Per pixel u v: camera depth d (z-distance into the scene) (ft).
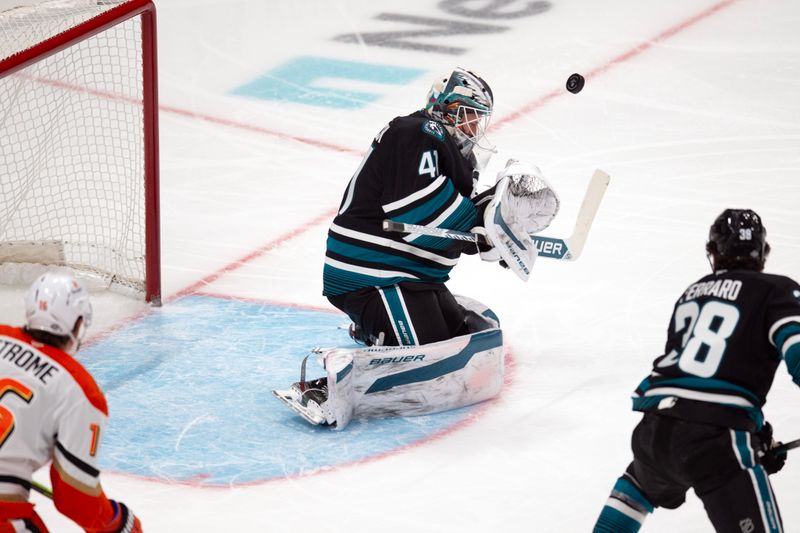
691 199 85.87
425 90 110.93
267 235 82.07
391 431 56.44
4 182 87.51
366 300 59.11
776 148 94.84
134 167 92.43
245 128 102.83
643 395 41.70
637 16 128.16
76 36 63.93
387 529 48.06
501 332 58.59
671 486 41.75
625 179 89.76
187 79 113.70
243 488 51.19
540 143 97.14
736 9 129.18
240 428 56.54
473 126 58.65
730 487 39.17
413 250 58.39
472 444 55.16
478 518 48.88
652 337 66.49
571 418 57.62
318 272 76.28
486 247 59.52
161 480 51.80
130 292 72.23
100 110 99.55
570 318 69.15
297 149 98.22
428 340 58.59
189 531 47.91
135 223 82.79
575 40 121.80
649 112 103.19
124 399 59.26
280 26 129.70
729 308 40.19
